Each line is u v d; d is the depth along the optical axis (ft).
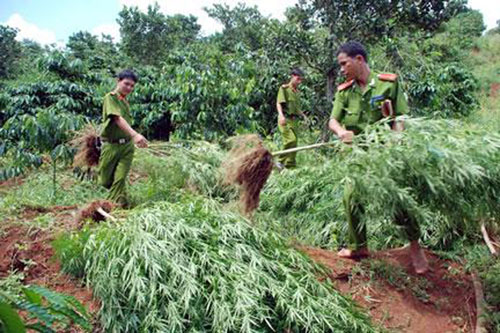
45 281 9.95
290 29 27.32
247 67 26.21
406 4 27.99
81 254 9.80
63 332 8.46
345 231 13.07
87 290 9.59
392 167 9.32
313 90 27.91
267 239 10.30
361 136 10.31
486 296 10.91
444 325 10.11
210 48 27.35
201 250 9.31
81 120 18.80
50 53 21.90
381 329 9.45
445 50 42.04
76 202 16.70
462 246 12.85
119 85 14.78
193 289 8.30
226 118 25.07
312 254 11.85
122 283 8.77
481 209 9.87
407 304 10.53
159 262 8.80
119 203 14.15
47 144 18.43
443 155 9.06
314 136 26.20
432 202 9.95
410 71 26.94
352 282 10.98
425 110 25.71
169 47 67.46
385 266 11.30
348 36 27.66
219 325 8.07
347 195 11.10
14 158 19.51
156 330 8.04
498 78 55.83
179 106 26.37
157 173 15.06
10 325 5.38
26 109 20.56
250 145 11.23
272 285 8.82
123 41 68.13
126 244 9.24
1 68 62.54
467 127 10.26
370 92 11.14
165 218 9.84
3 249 10.91
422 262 11.49
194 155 15.52
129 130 13.85
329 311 8.82
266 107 27.76
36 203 14.94
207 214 10.40
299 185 14.48
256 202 11.12
